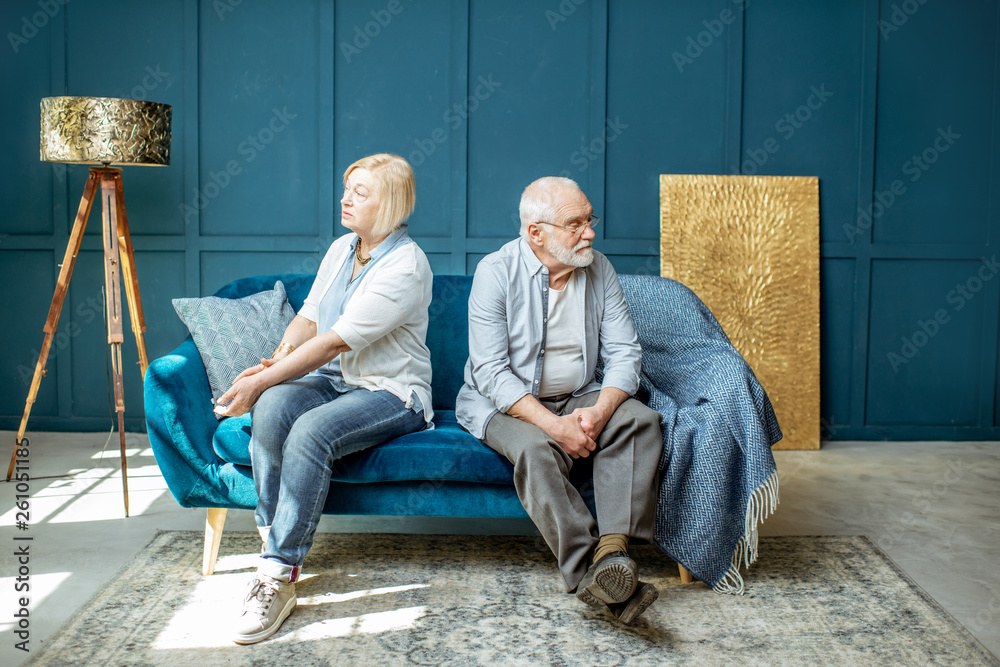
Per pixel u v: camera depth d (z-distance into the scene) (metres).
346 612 1.96
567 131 3.63
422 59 3.58
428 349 2.52
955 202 3.71
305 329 2.39
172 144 3.59
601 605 1.97
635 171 3.66
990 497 2.94
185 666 1.69
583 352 2.27
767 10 3.62
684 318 2.52
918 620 1.93
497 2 3.58
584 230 2.18
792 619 1.94
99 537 2.44
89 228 3.62
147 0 3.54
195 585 2.10
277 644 1.80
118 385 2.68
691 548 2.07
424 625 1.89
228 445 2.12
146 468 3.19
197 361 2.35
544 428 2.05
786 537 2.50
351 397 2.12
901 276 3.74
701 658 1.75
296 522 1.92
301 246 3.64
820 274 3.71
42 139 2.87
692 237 3.64
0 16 3.56
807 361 3.66
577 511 1.97
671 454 2.08
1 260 3.65
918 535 2.54
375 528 2.59
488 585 2.13
